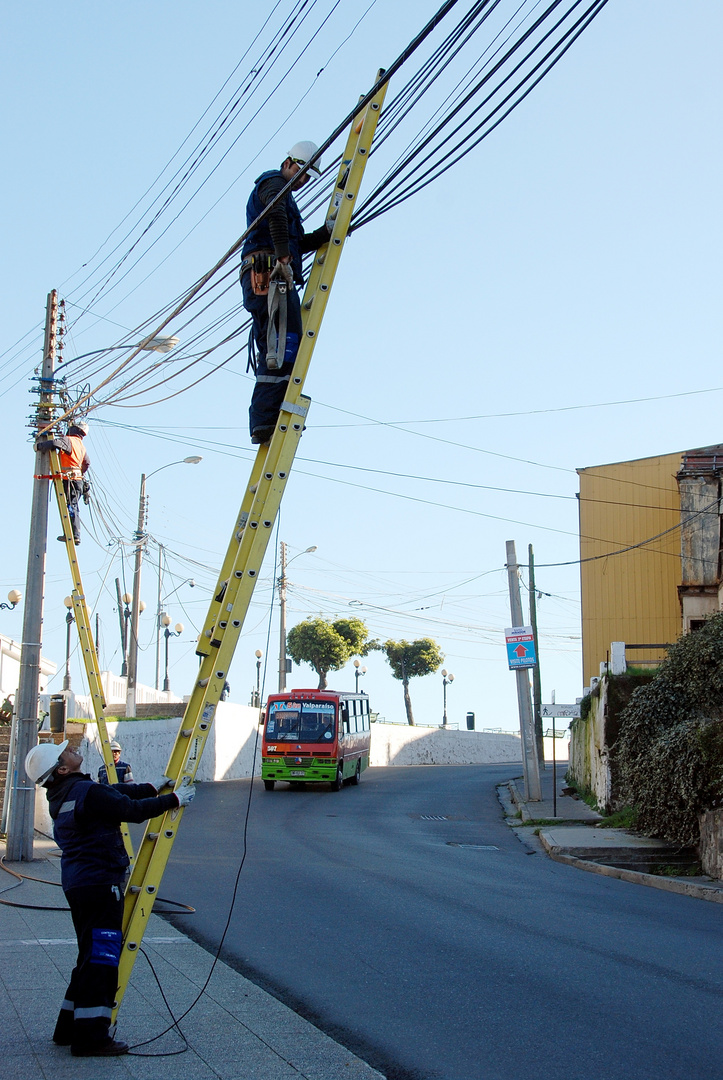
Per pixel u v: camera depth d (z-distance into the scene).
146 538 31.80
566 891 13.42
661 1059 5.95
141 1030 6.20
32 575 15.20
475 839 20.73
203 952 8.61
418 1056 5.95
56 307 15.51
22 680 14.88
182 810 5.84
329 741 32.94
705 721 17.80
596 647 36.69
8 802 15.77
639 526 37.12
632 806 20.89
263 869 14.19
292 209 6.55
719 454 34.25
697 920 11.38
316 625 66.12
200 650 6.10
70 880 5.63
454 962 8.46
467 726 73.19
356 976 7.90
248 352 6.54
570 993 7.48
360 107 6.44
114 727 26.47
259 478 6.28
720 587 30.11
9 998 6.79
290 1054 5.79
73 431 14.96
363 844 18.33
